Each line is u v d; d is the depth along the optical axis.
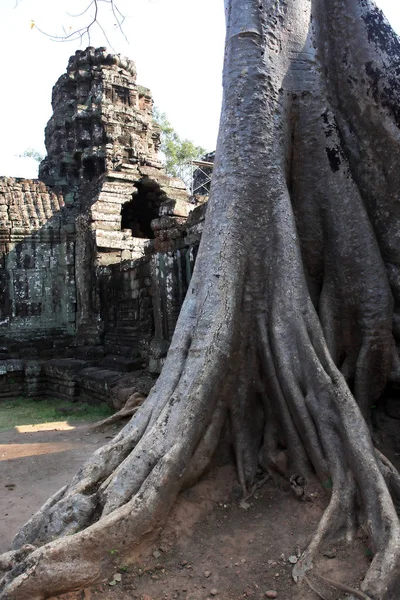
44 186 13.91
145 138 14.91
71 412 9.44
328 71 4.88
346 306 4.38
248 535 3.24
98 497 3.23
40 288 13.13
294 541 3.11
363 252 4.37
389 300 4.34
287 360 3.85
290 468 3.74
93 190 13.43
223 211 4.25
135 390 8.20
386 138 4.57
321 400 3.60
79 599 2.71
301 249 4.55
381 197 4.61
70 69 14.59
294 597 2.66
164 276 8.41
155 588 2.79
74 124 14.38
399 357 4.39
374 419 4.38
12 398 11.79
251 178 4.28
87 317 12.48
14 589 2.59
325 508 3.30
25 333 12.86
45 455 5.98
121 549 2.91
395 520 2.78
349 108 4.77
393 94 4.57
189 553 3.08
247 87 4.42
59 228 13.41
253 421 4.06
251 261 4.20
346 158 4.59
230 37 4.62
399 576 2.54
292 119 4.62
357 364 4.26
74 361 11.63
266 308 4.13
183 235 8.89
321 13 4.95
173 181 13.91
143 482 3.21
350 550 2.92
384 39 4.69
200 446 3.65
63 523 3.11
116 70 14.52
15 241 12.99
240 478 3.76
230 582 2.82
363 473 3.12
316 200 4.57
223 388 3.90
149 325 9.39
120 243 12.52
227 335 3.82
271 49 4.52
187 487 3.55
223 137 4.47
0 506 4.32
